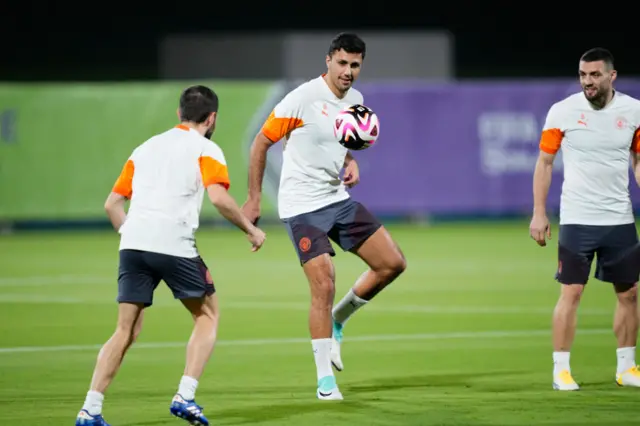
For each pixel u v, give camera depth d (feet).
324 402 87.66
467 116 282.97
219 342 121.49
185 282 77.92
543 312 145.07
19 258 222.48
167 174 78.38
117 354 76.64
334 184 93.45
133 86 277.23
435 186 282.97
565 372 92.84
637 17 382.01
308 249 90.89
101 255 228.02
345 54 90.38
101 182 277.23
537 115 284.41
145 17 383.65
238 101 276.62
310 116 91.30
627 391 91.40
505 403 86.33
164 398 90.07
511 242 249.55
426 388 93.71
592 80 90.79
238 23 384.27
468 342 120.47
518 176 284.41
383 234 94.58
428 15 385.29
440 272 193.88
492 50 386.93
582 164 93.04
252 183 91.97
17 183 274.98
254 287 175.22
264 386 95.30
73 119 275.80
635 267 93.09
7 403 87.66
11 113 273.75
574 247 92.94
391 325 134.00
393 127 281.13
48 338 124.57
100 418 75.72
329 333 89.81
